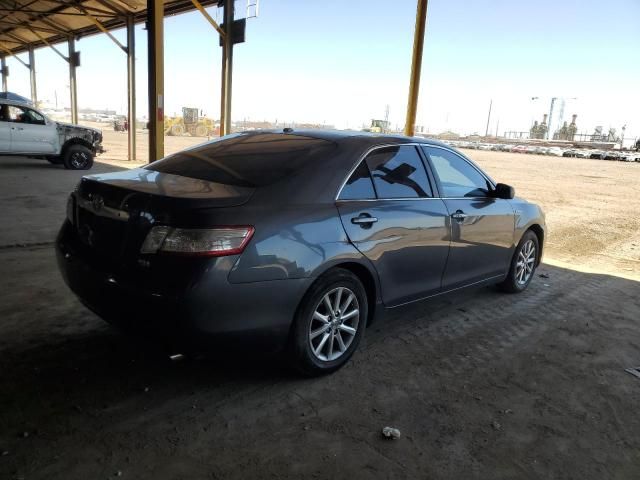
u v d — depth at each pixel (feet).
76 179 40.50
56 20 74.28
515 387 10.82
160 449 8.09
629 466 8.38
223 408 9.37
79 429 8.47
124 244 9.10
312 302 9.93
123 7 58.85
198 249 8.35
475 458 8.35
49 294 14.53
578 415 9.86
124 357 11.05
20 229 22.17
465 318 14.76
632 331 14.35
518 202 16.61
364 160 11.32
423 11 34.55
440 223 12.66
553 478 7.98
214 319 8.54
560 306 16.24
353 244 10.41
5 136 43.78
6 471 7.37
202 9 46.37
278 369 10.96
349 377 10.84
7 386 9.62
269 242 9.02
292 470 7.79
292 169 10.26
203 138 144.97
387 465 8.05
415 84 35.68
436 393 10.38
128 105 61.62
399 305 12.19
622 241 28.78
